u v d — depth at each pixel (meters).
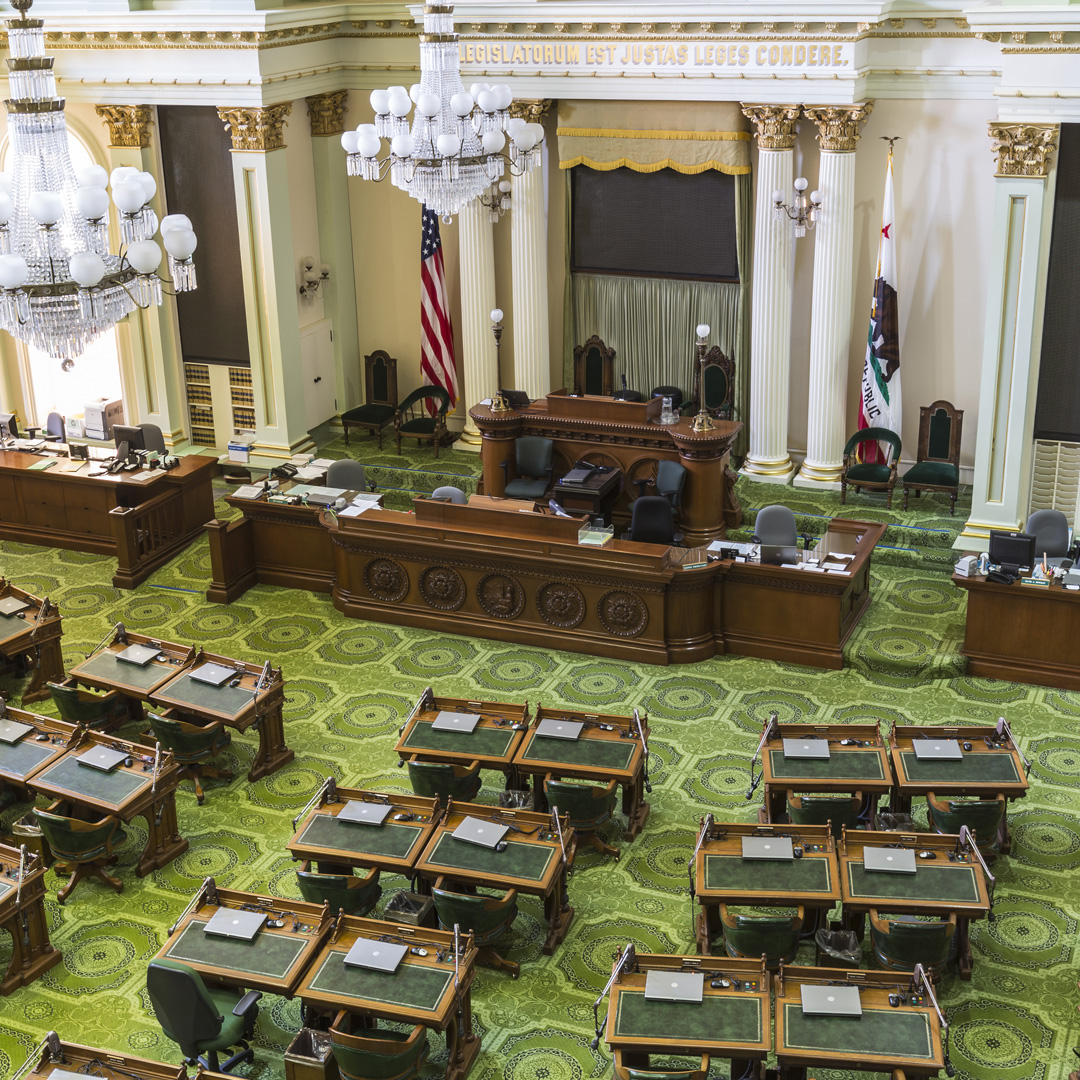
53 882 9.27
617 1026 6.85
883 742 9.30
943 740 9.20
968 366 13.96
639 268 15.05
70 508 14.27
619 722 9.58
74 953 8.53
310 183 15.88
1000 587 11.05
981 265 13.59
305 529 13.20
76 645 12.34
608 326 15.44
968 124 13.23
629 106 14.27
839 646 11.65
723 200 14.41
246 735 10.94
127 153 15.07
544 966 8.32
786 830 8.30
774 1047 6.77
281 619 12.84
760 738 10.66
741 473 14.78
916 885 7.85
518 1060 7.60
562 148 14.70
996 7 11.59
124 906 8.96
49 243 8.67
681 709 11.10
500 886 8.02
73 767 9.34
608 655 11.98
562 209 15.18
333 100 15.55
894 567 13.38
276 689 10.24
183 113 15.02
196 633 12.58
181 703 10.07
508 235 15.52
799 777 8.91
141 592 13.44
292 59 14.53
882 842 8.18
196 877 9.23
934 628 12.04
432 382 16.00
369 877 8.27
